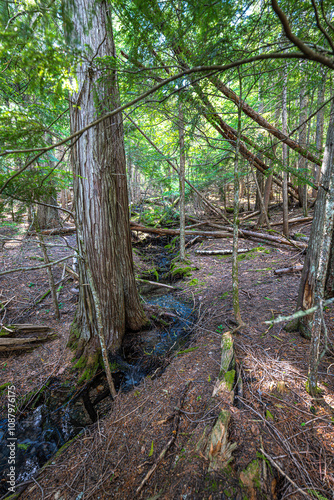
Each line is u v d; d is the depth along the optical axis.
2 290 4.79
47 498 2.03
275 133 5.00
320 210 2.83
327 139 2.61
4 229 5.76
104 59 1.86
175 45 1.91
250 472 1.71
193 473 1.79
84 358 3.50
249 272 5.75
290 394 2.34
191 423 2.23
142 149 7.19
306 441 1.94
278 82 2.83
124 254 3.81
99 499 1.93
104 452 2.30
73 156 3.29
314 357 2.22
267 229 8.49
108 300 3.56
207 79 2.60
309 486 1.69
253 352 3.00
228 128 4.63
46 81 1.18
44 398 3.08
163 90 2.47
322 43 1.79
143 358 3.58
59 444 2.57
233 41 1.76
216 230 9.46
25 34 0.94
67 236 7.86
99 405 2.93
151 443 2.20
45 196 2.49
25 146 1.66
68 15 0.96
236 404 2.27
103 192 3.31
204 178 8.59
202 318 4.28
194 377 2.79
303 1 1.47
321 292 2.05
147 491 1.84
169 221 10.75
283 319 1.41
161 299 5.30
